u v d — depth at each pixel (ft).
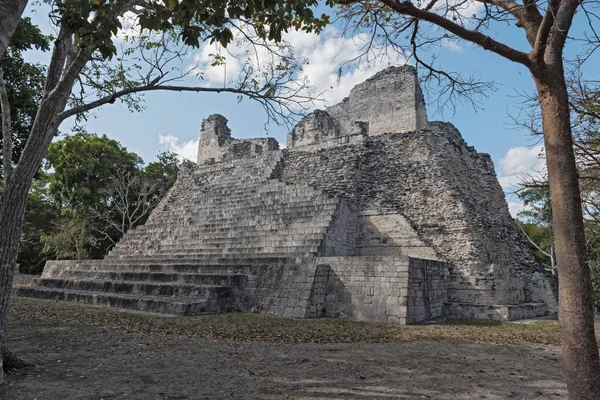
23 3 12.86
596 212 30.12
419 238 52.49
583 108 23.76
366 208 58.75
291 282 42.63
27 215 112.98
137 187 111.14
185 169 94.73
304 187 63.21
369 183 63.31
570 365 12.30
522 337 32.48
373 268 40.78
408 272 38.91
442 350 26.73
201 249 61.57
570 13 14.33
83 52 18.04
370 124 85.35
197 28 17.43
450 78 22.15
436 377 20.08
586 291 12.51
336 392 17.30
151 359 22.34
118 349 24.61
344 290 41.70
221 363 21.72
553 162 13.64
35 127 18.58
